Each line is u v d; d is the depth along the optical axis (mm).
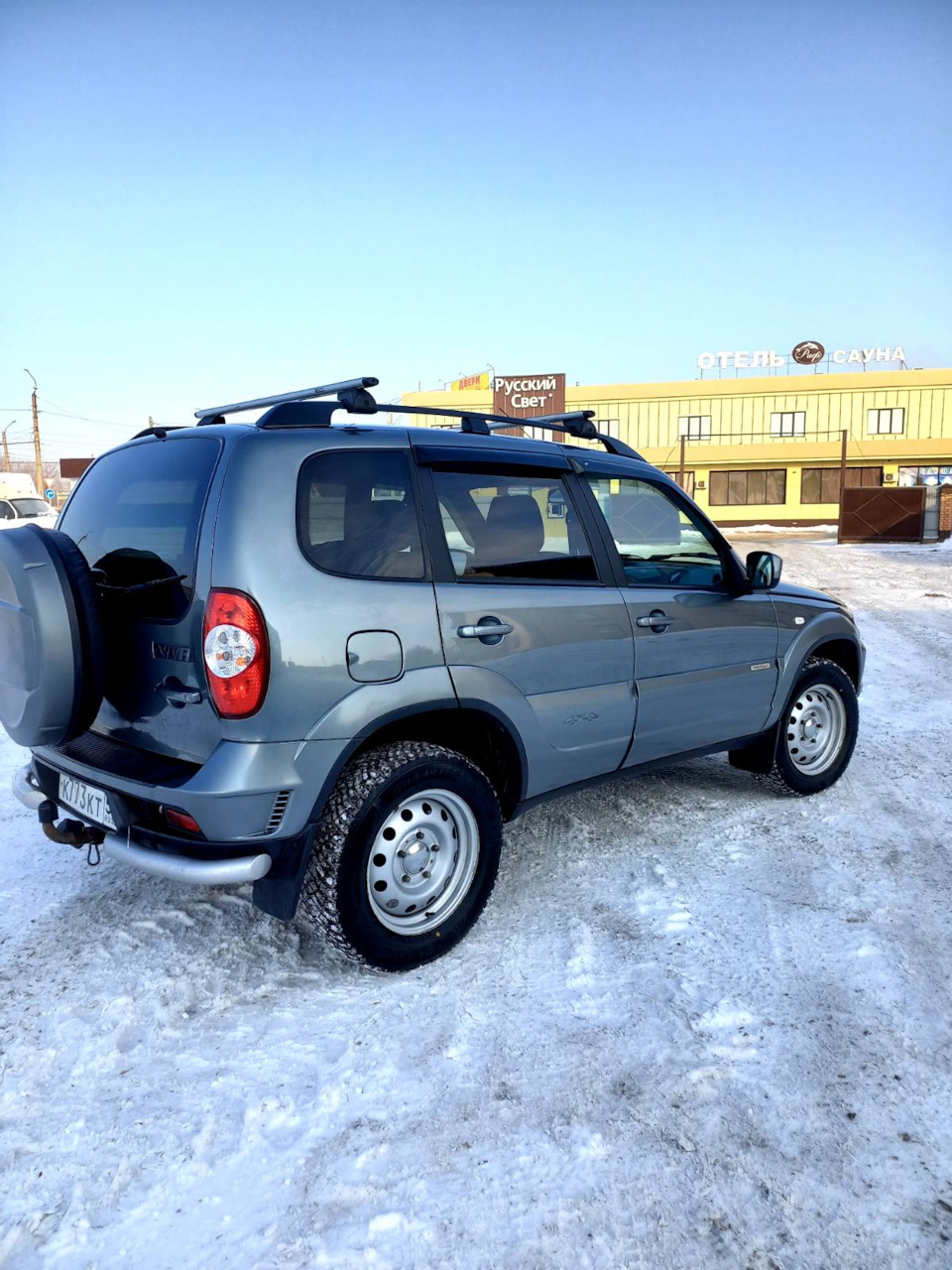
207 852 2668
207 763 2619
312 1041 2682
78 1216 2045
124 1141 2279
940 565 20422
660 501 3949
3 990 2957
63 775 3107
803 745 4707
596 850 4043
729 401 47312
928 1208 2051
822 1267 1897
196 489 2770
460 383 48781
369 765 2854
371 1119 2348
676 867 3855
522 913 3451
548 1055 2602
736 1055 2590
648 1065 2551
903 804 4660
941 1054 2594
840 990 2910
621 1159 2199
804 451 44531
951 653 9156
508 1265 1907
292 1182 2143
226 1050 2643
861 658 4988
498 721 3197
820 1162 2188
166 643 2748
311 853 2807
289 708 2637
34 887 3736
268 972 3070
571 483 3596
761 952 3145
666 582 3906
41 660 2711
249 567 2602
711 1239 1968
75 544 3033
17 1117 2369
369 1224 2016
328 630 2709
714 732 4141
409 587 2934
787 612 4449
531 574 3357
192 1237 1986
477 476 3264
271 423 2846
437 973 3035
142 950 3223
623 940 3242
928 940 3236
